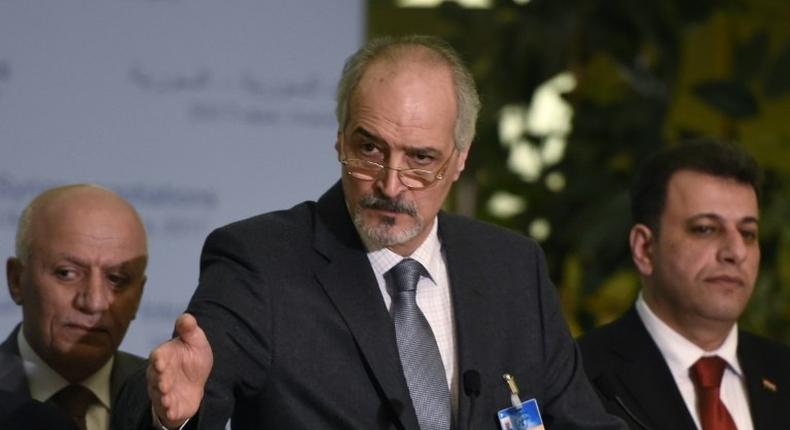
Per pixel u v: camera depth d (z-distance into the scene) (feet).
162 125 39.19
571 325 45.98
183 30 39.42
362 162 22.79
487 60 46.62
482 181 47.98
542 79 46.11
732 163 31.19
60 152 38.70
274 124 39.75
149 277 38.63
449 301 24.43
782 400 31.42
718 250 30.73
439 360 23.50
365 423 22.66
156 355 19.60
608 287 46.11
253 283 22.90
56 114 38.70
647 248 31.78
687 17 46.37
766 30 45.88
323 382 22.70
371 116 22.66
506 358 24.20
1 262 37.86
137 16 39.19
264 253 23.34
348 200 23.31
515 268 25.22
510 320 24.52
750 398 31.37
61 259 27.68
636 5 46.06
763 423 31.07
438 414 23.12
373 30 48.19
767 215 45.03
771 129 45.91
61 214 27.99
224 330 22.26
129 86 39.11
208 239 23.98
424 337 23.63
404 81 22.79
